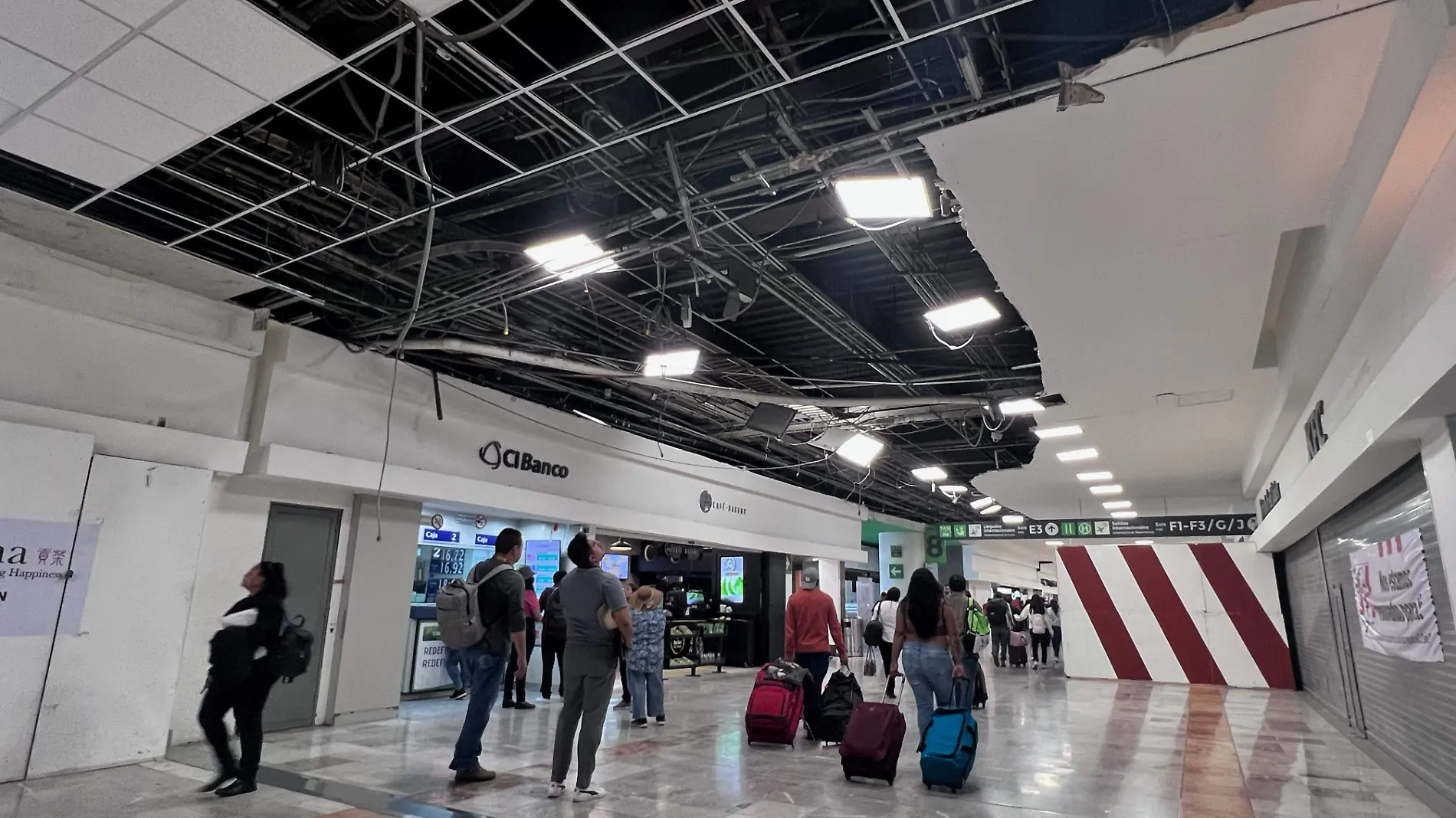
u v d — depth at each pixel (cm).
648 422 1231
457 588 512
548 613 942
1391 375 427
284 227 561
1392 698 632
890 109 439
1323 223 457
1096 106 360
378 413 770
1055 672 1462
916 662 560
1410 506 541
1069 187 428
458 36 347
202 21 330
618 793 490
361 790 493
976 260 672
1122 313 599
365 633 766
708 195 487
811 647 695
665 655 1264
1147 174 412
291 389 694
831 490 1819
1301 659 1157
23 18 327
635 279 725
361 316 727
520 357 752
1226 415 911
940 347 793
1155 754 641
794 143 440
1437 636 507
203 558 648
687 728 746
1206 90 345
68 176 488
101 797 469
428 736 682
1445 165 346
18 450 511
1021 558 3181
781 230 580
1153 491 1528
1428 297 380
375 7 355
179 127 406
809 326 848
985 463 1465
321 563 741
